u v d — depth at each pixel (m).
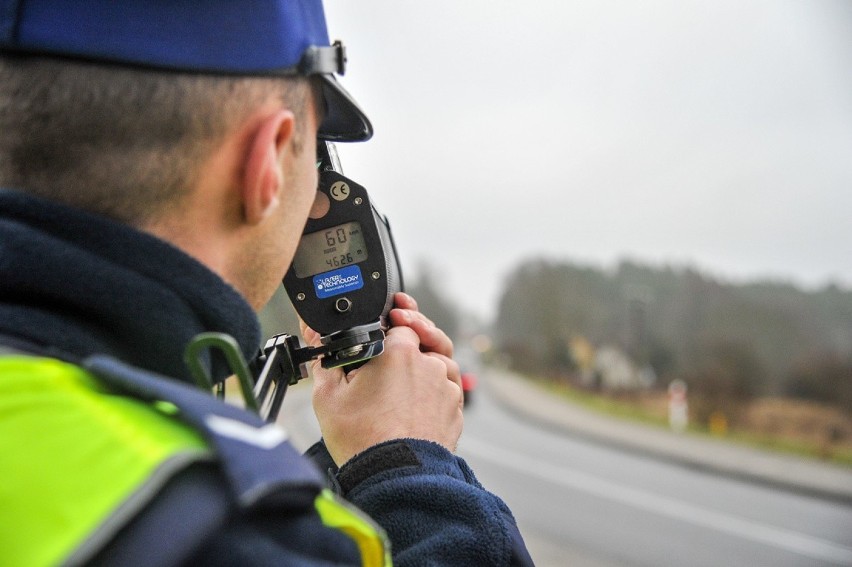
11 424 0.51
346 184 0.98
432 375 0.97
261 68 0.68
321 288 0.97
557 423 23.17
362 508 0.81
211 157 0.67
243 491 0.49
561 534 8.33
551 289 64.31
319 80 0.80
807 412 27.02
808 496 12.18
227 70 0.66
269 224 0.73
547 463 14.50
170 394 0.53
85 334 0.61
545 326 60.28
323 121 0.89
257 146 0.69
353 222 0.97
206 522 0.49
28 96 0.64
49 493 0.48
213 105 0.66
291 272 0.97
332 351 0.94
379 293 0.97
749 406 26.12
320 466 1.01
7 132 0.64
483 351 80.31
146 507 0.48
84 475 0.49
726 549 8.20
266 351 0.93
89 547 0.46
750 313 47.09
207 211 0.68
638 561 7.31
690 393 27.97
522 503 10.20
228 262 0.71
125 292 0.62
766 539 8.82
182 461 0.49
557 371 55.84
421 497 0.80
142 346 0.63
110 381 0.55
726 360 29.69
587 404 32.62
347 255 0.97
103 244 0.63
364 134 0.92
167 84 0.65
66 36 0.63
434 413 0.95
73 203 0.65
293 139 0.74
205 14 0.66
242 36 0.67
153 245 0.64
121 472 0.49
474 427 21.62
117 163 0.64
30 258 0.60
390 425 0.93
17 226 0.61
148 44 0.64
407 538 0.78
